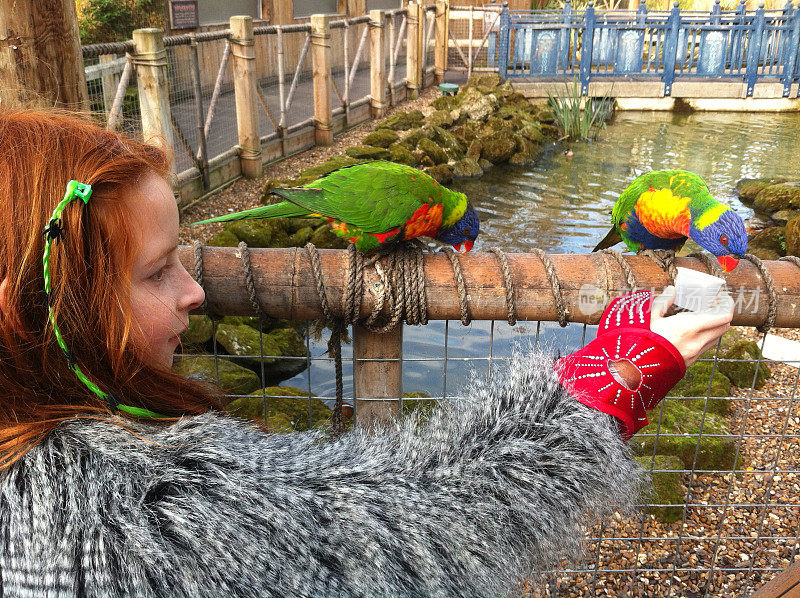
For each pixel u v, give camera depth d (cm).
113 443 63
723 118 1222
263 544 62
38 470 59
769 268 146
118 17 812
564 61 1249
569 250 671
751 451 333
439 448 81
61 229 60
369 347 168
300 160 802
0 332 61
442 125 1007
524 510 77
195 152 635
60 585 57
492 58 1295
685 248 666
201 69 670
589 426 82
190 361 302
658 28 1234
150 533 59
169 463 64
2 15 232
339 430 160
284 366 464
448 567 71
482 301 144
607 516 90
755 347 407
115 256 63
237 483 64
